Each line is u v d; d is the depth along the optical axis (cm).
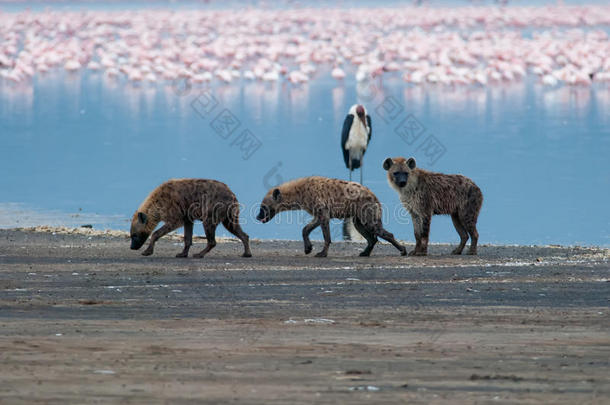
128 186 11394
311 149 14088
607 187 11188
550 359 3111
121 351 3162
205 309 4272
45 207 10069
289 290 4909
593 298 4619
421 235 6831
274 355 3134
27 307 4262
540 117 17950
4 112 19038
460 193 6850
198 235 8038
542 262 6319
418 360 3067
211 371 2850
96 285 5084
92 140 15288
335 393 2572
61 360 2969
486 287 5006
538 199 10525
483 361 3064
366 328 3744
